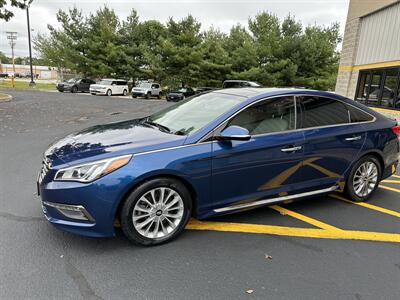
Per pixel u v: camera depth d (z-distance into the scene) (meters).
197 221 3.74
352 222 3.86
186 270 2.79
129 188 2.92
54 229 3.37
